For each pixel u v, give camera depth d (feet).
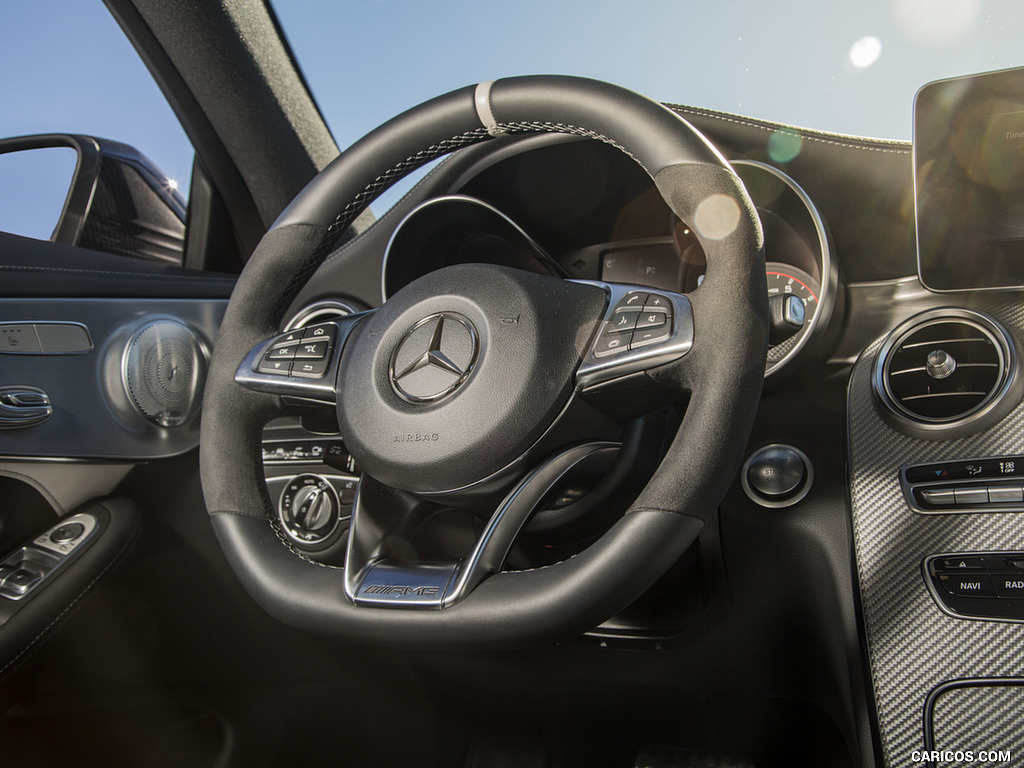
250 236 5.67
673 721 3.87
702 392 1.94
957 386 2.71
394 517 2.26
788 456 3.18
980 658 2.40
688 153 2.09
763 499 3.18
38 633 3.32
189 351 4.16
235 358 2.51
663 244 3.97
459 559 2.10
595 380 2.09
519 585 1.89
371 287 4.10
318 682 4.32
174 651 4.07
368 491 2.26
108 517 3.72
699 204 2.06
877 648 2.56
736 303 1.97
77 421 3.64
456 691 4.13
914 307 3.28
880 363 2.88
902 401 2.78
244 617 4.14
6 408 3.38
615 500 2.31
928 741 2.40
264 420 2.54
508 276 2.19
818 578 3.13
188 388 4.13
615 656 3.50
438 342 2.13
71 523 3.68
